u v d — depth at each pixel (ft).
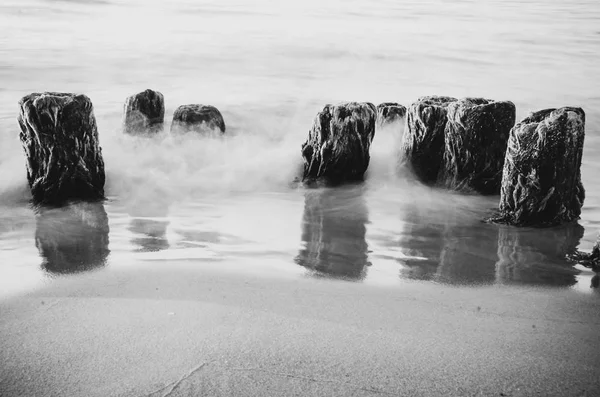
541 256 17.98
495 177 24.25
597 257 17.54
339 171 25.66
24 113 21.74
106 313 13.14
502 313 13.64
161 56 64.75
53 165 22.15
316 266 16.76
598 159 32.60
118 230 19.93
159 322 12.67
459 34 87.04
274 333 12.21
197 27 88.17
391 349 11.63
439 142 25.70
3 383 10.34
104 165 25.36
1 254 17.51
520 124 20.57
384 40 80.28
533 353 11.63
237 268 16.40
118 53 65.57
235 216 21.85
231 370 10.73
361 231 20.33
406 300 14.29
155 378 10.46
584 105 49.16
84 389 10.16
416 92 52.80
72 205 22.38
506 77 60.44
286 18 100.73
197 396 9.96
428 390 10.25
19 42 70.49
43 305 13.58
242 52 68.59
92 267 16.39
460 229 20.52
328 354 11.37
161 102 31.68
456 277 16.11
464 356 11.43
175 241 18.89
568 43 80.64
